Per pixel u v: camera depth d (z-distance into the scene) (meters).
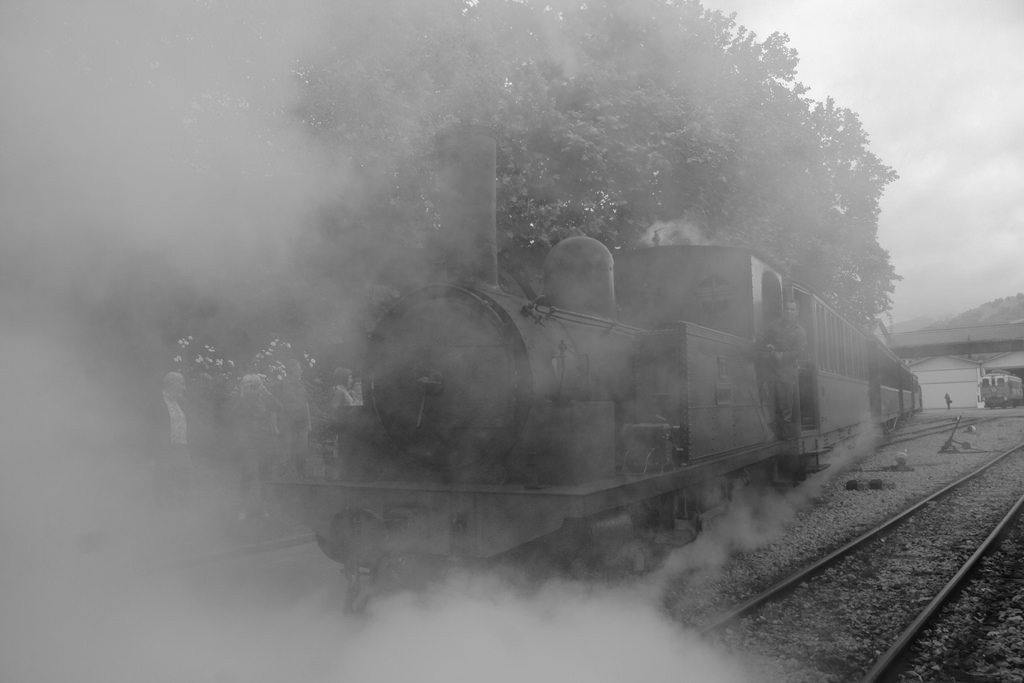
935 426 25.64
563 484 4.71
